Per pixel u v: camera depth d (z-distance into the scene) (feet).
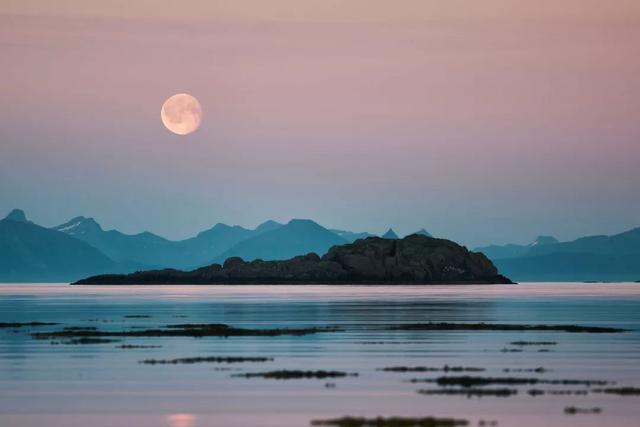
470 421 561.84
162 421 574.56
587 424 554.46
